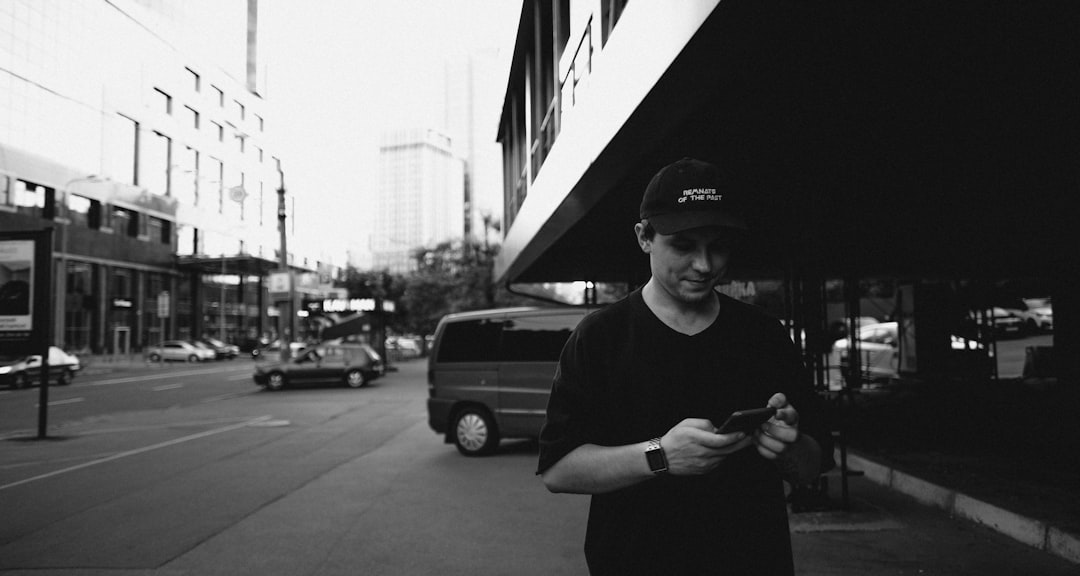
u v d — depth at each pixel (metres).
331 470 8.52
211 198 51.66
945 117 5.79
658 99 5.26
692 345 1.66
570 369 1.73
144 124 48.50
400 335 54.84
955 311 17.11
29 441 11.52
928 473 6.88
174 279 53.62
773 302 16.91
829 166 7.21
